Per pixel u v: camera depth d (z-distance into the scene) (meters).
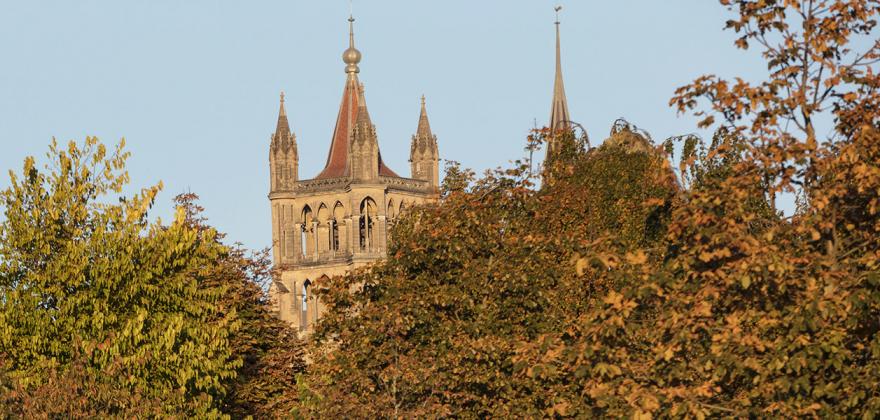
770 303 80.06
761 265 77.44
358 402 128.12
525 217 144.50
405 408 129.38
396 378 127.44
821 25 84.12
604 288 128.12
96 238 166.62
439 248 134.50
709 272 80.38
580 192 146.00
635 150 150.25
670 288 84.88
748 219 82.25
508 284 127.12
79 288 166.12
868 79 82.81
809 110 82.81
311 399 132.50
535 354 91.31
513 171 145.12
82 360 151.75
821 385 74.62
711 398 82.81
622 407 82.06
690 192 84.94
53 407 142.50
